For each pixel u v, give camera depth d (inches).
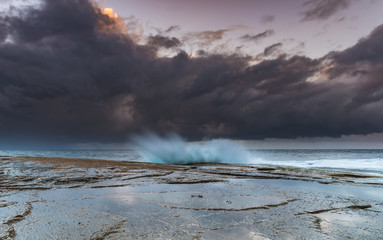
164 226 114.0
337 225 120.7
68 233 102.9
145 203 159.2
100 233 103.3
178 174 311.7
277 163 679.7
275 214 138.6
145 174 299.4
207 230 109.9
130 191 199.3
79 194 185.5
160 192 196.7
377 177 335.6
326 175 343.6
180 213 136.9
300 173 356.8
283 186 240.5
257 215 136.0
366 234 107.8
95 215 130.4
